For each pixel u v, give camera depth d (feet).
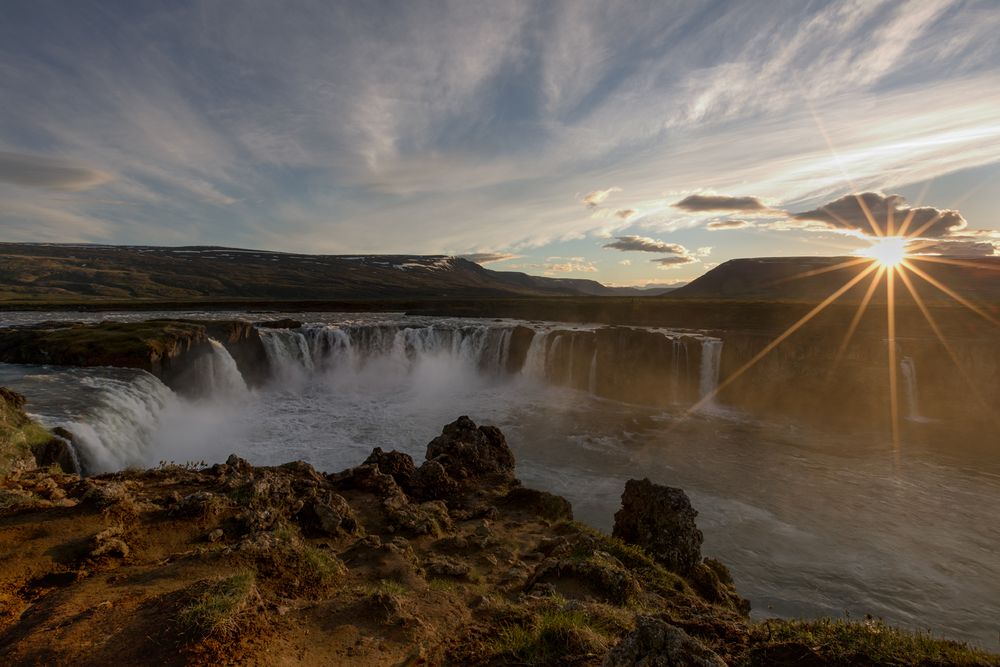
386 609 25.53
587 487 88.84
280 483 44.93
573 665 21.16
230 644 19.25
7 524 30.83
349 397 153.28
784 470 98.43
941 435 123.03
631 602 34.09
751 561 65.16
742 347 153.79
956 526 75.15
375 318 289.74
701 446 113.29
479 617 28.22
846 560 65.72
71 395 91.66
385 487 56.85
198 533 33.96
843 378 142.51
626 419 137.18
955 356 134.21
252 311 335.47
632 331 169.58
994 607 56.70
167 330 140.97
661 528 53.47
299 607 24.79
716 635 25.32
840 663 21.01
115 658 18.06
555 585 35.86
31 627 20.34
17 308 319.27
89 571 26.71
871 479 93.66
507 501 63.46
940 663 20.75
